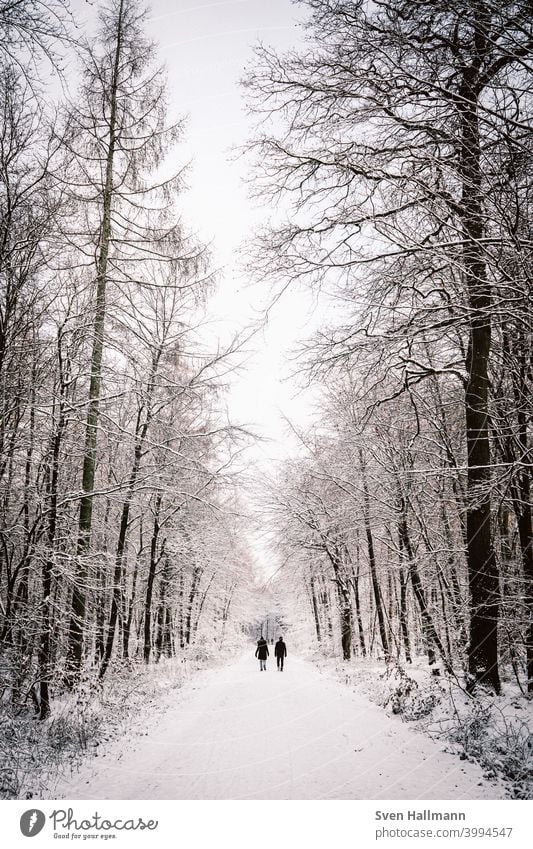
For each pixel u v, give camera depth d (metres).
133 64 11.98
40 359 8.52
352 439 15.06
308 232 8.17
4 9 4.61
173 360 14.06
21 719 7.39
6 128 6.73
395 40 5.95
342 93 6.94
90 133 11.52
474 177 5.57
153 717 9.02
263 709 9.78
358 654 24.09
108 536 15.95
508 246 5.25
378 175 7.00
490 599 8.14
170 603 20.09
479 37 5.66
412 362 8.73
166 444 14.05
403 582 16.22
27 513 9.13
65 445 9.46
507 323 6.61
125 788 5.36
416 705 8.48
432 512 13.70
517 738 6.05
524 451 6.70
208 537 19.27
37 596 9.32
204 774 5.75
